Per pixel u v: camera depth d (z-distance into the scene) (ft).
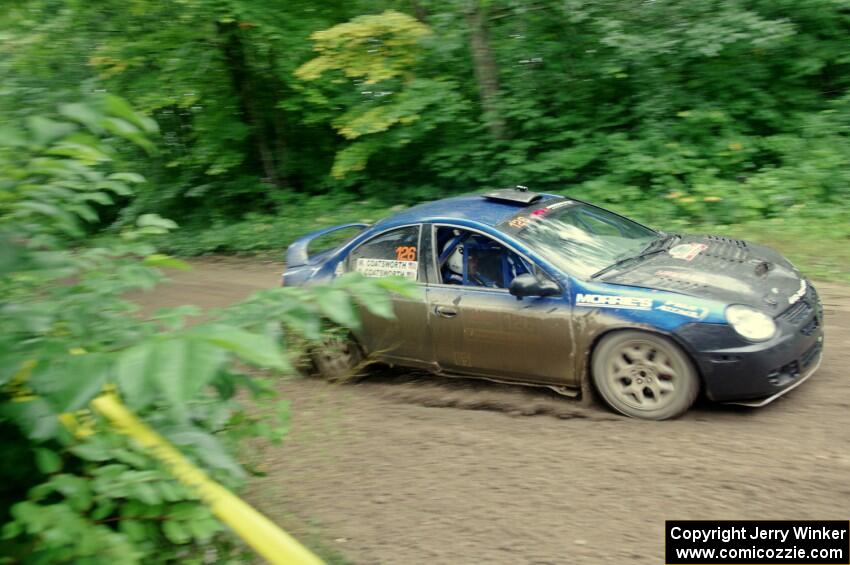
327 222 43.52
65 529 7.21
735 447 14.75
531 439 16.10
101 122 5.92
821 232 31.14
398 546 12.20
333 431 17.03
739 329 15.61
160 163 49.34
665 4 37.47
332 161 50.08
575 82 41.57
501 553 11.77
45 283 8.25
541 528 12.41
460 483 14.26
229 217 49.67
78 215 8.33
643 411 16.62
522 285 17.46
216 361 4.48
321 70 39.81
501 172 42.19
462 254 19.13
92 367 5.62
